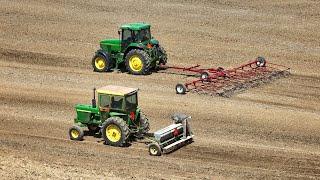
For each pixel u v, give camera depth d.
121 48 86.88
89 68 90.00
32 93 76.12
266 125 65.19
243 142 60.38
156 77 84.31
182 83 80.94
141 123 59.91
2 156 53.84
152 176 50.84
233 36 105.38
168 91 77.12
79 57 95.69
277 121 66.50
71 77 84.00
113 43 87.19
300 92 78.38
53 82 81.31
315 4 120.38
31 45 101.56
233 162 55.25
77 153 56.34
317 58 95.56
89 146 58.59
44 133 62.50
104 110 59.47
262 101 73.69
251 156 56.81
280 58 95.25
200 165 54.25
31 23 112.69
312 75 87.00
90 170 51.56
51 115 68.19
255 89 78.50
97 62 87.62
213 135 62.09
